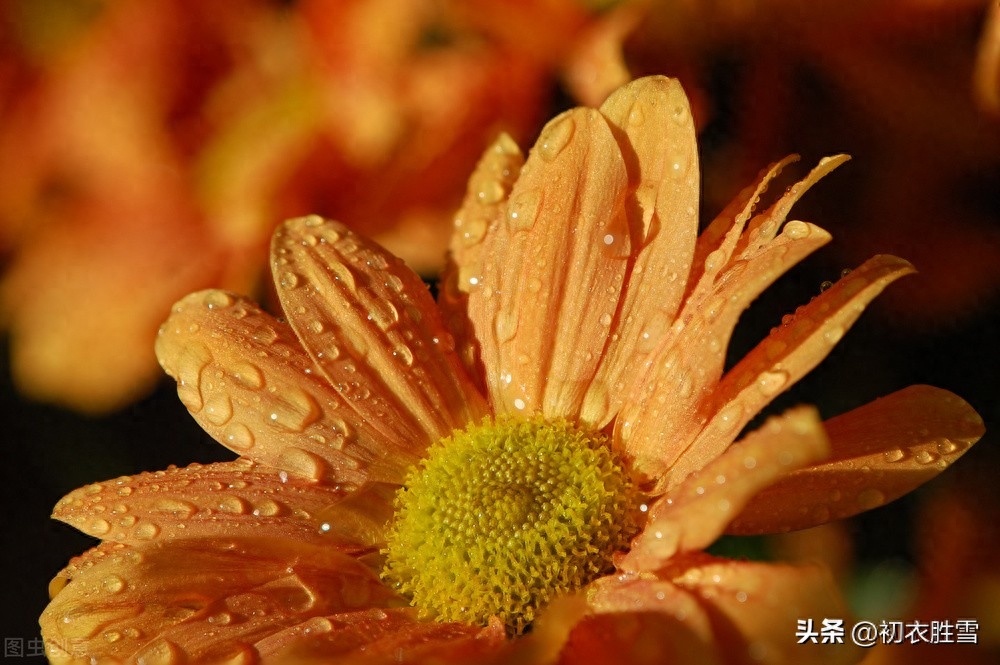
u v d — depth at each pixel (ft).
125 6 0.62
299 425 0.58
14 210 0.63
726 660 0.51
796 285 0.59
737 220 0.56
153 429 0.63
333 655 0.53
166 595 0.55
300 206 0.61
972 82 0.58
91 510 0.57
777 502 0.54
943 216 0.59
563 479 0.56
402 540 0.57
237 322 0.59
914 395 0.55
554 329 0.57
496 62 0.59
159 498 0.57
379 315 0.58
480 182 0.60
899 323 0.59
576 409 0.57
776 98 0.59
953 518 0.56
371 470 0.58
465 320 0.59
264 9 0.63
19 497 0.63
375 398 0.58
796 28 0.58
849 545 0.57
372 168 0.60
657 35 0.58
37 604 0.62
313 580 0.56
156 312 0.62
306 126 0.61
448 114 0.59
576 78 0.59
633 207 0.57
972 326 0.59
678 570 0.52
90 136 0.63
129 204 0.63
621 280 0.57
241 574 0.56
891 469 0.54
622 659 0.51
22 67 0.63
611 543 0.55
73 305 0.63
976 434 0.54
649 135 0.57
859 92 0.59
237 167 0.62
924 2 0.58
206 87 0.63
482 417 0.58
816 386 0.59
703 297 0.55
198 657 0.54
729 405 0.54
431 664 0.52
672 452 0.55
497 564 0.55
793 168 0.60
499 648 0.52
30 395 0.63
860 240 0.59
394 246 0.61
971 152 0.59
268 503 0.57
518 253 0.58
